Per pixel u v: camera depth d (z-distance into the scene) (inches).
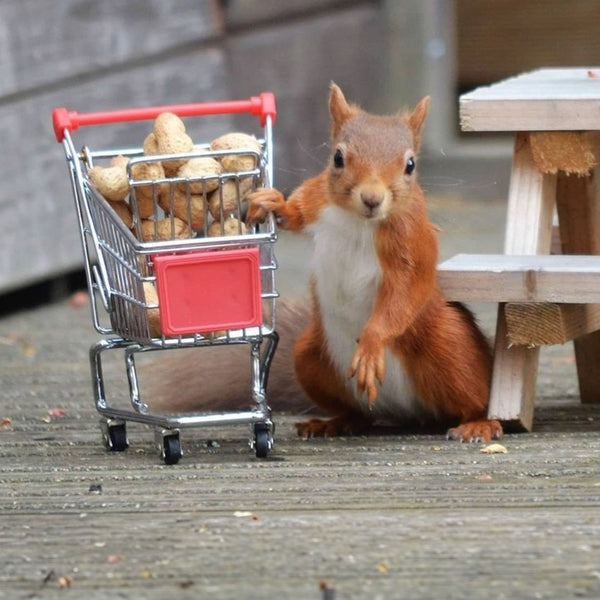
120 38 562.9
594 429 319.9
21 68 518.0
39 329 488.7
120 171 286.4
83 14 545.0
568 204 341.7
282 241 670.5
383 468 276.2
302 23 679.7
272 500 251.3
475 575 207.3
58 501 254.4
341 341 316.8
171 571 212.2
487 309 495.2
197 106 302.5
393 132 298.8
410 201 296.4
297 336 362.3
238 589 203.6
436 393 316.2
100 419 308.0
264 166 302.4
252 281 278.1
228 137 294.7
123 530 234.2
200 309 276.5
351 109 316.8
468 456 286.8
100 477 274.2
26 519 242.8
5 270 514.6
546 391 374.6
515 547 219.5
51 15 530.0
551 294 301.3
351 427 328.8
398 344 311.1
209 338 289.0
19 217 520.4
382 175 289.4
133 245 275.3
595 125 311.6
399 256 297.0
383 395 321.4
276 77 669.3
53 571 213.9
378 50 709.9
